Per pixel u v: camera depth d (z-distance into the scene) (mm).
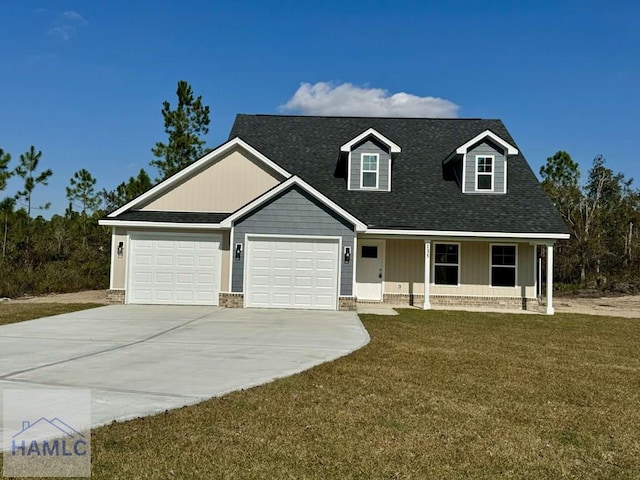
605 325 15203
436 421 5816
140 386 6867
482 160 20375
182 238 17734
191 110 29391
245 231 17219
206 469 4414
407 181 20891
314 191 17125
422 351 10039
